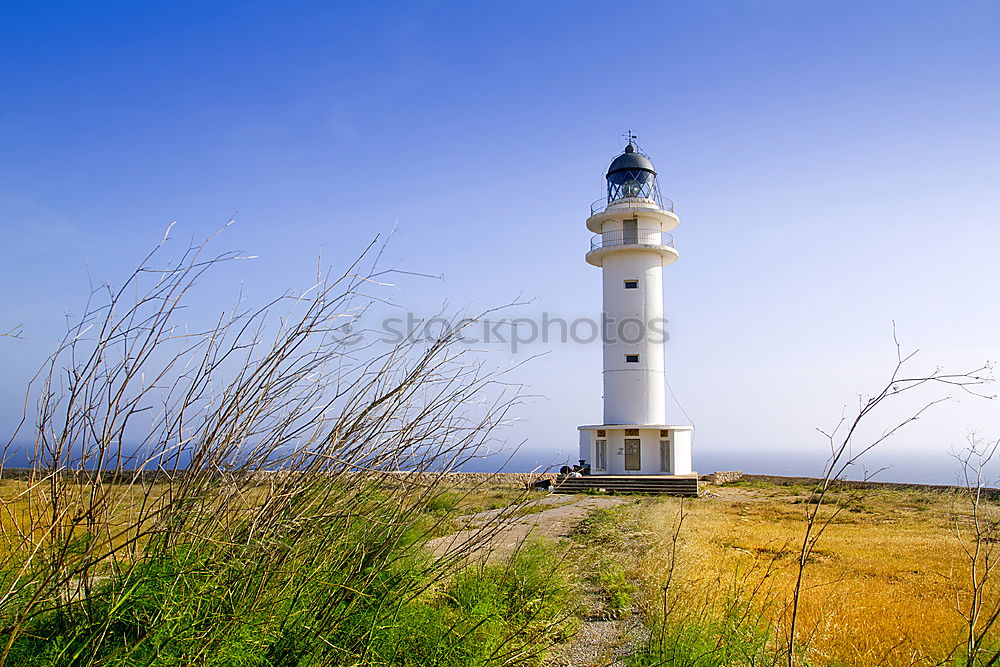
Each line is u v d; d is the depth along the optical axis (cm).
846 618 777
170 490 373
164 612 343
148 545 368
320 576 401
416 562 531
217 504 379
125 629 346
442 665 472
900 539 1509
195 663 334
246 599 367
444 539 612
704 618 629
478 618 535
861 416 397
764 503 2703
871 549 1392
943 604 858
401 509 439
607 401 3781
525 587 681
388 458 412
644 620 725
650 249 3775
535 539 850
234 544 369
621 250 3781
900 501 2100
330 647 397
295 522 379
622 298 3797
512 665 550
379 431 407
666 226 3966
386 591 439
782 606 804
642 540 1274
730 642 577
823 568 1186
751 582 948
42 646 328
